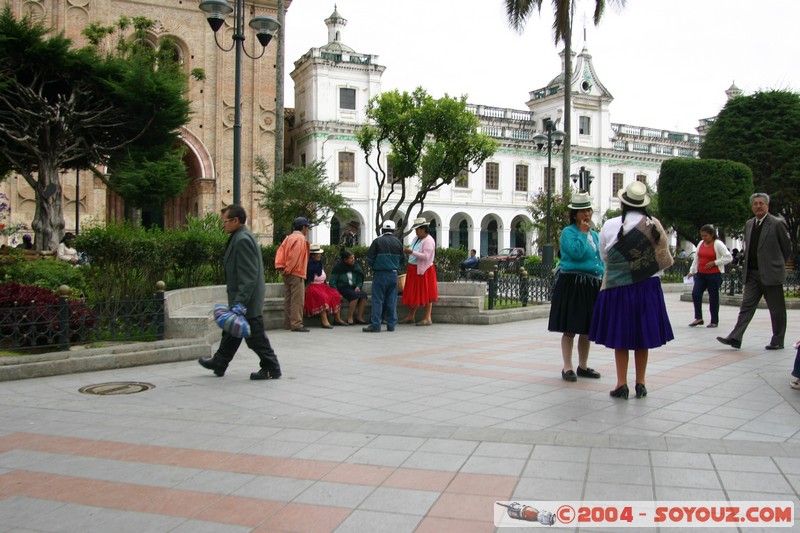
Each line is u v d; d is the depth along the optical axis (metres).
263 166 21.14
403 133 19.80
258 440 4.45
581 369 6.68
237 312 6.33
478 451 4.12
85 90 13.77
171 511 3.29
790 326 11.32
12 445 4.41
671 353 8.22
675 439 4.32
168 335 8.52
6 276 9.16
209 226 14.00
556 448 4.16
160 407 5.46
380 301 10.83
